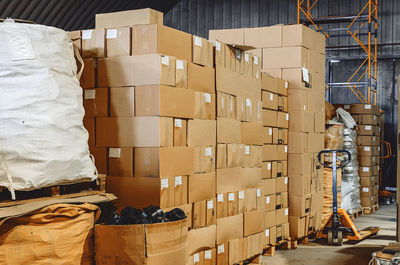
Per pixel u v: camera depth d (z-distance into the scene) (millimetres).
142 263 2770
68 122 2902
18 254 2660
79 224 2801
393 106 11812
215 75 4094
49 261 2701
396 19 11922
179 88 3562
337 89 12312
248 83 4664
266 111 5258
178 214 3148
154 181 3359
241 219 4473
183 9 13875
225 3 13500
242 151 4520
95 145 3594
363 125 8930
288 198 5781
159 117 3355
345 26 12289
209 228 3953
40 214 2689
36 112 2746
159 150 3350
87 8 10984
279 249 5711
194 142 3758
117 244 2795
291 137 5793
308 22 9055
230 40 6027
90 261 2889
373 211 9219
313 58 6059
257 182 4781
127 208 2996
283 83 5660
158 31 3420
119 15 3760
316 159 6133
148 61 3396
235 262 4367
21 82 2729
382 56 11789
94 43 3611
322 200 6301
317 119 6176
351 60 12172
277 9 13023
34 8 9680
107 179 3523
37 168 2738
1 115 2660
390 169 11750
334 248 5770
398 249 3635
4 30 2746
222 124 4152
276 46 5828
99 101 3582
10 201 2723
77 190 3160
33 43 2803
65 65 2971
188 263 3074
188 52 3756
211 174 3990
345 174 7438
